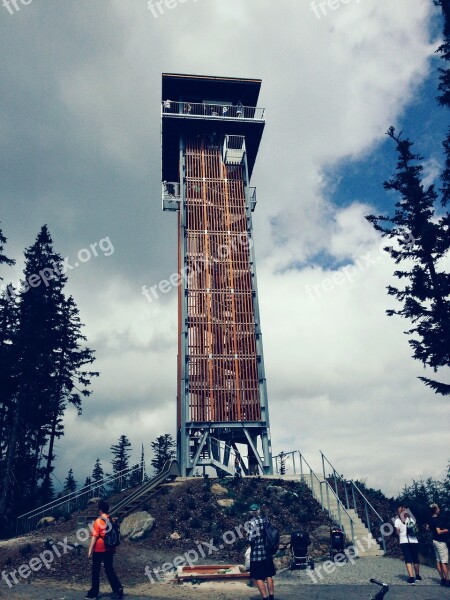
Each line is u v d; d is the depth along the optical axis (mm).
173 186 34562
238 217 31047
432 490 30078
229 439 27297
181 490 20562
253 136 34656
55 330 34281
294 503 19156
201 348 27469
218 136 33781
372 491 21328
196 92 35750
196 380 26734
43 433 33250
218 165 32625
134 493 20531
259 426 26266
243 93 36188
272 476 22938
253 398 26844
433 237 21641
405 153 24547
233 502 19078
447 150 20281
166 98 35562
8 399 28797
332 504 18734
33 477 30953
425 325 21250
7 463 26594
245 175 32375
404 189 23891
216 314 28328
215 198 31406
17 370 28703
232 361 27438
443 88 20016
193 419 25953
